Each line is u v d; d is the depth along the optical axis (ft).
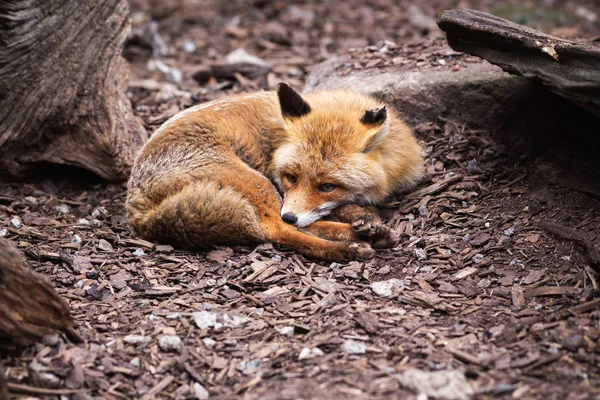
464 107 29.45
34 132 28.50
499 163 27.20
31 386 16.98
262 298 20.80
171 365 17.78
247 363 17.72
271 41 46.11
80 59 29.17
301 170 23.67
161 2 50.96
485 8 51.03
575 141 25.54
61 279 21.98
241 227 23.25
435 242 23.47
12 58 26.91
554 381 16.10
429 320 19.27
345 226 23.67
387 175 25.25
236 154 25.13
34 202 27.71
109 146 29.07
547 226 22.72
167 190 24.02
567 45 21.21
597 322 18.15
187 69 41.55
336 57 36.63
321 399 15.84
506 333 18.20
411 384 16.03
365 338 18.48
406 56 34.12
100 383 17.16
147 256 23.61
